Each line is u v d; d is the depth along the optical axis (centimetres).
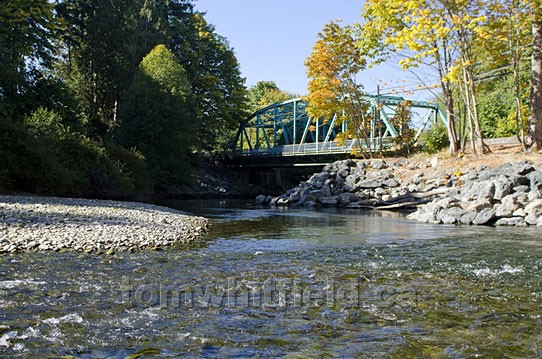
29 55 3225
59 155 2636
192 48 5522
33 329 527
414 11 2481
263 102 8431
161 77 4066
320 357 468
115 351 472
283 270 893
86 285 727
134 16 4438
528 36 2583
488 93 3572
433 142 3331
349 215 2402
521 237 1427
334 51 3559
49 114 2838
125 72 4269
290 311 621
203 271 862
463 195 2144
